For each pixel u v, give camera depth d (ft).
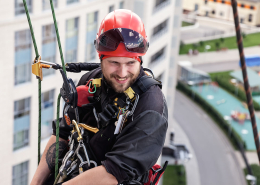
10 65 60.59
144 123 8.79
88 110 10.31
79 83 11.00
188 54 243.40
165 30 99.04
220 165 148.05
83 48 72.90
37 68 9.28
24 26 60.29
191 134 167.63
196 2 303.27
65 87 9.47
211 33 276.82
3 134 63.77
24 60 62.90
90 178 8.82
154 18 87.61
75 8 67.51
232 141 162.71
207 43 261.24
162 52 102.12
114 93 9.50
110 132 9.46
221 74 219.82
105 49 8.83
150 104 8.96
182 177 138.72
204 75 205.67
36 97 66.69
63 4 65.41
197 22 294.25
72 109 10.48
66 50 69.67
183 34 274.98
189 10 307.37
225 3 291.58
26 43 61.98
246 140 163.22
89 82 10.20
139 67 9.12
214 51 250.57
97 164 9.75
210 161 150.20
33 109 66.80
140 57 9.20
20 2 59.06
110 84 9.18
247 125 171.32
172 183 135.03
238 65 231.91
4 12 56.65
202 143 161.68
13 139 66.18
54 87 68.95
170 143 151.43
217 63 234.58
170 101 118.21
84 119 10.28
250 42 265.75
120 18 8.92
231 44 261.24
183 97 196.03
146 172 9.84
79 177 8.94
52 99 69.97
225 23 293.43
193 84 204.54
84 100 9.98
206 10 299.17
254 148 158.81
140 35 8.86
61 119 11.12
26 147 68.59
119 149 8.86
